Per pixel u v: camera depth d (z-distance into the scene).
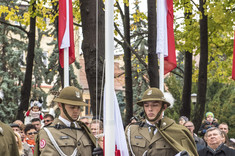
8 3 33.78
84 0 13.55
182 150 7.88
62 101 7.64
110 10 7.22
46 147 7.42
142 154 8.21
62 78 19.48
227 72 26.55
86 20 13.57
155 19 16.98
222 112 34.34
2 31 37.16
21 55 39.59
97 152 7.45
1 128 8.79
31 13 20.30
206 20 21.73
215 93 35.41
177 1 22.19
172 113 31.97
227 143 12.35
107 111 7.14
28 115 16.59
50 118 13.30
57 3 20.16
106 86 7.18
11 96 36.78
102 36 13.48
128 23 21.77
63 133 7.59
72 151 7.50
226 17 21.59
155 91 8.30
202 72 22.03
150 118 8.27
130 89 21.72
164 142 8.16
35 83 39.38
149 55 16.95
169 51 13.88
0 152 8.62
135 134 8.37
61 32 13.15
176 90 32.22
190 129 13.25
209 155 10.78
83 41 13.66
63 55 13.45
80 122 7.89
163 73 13.25
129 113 21.66
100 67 13.30
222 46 24.91
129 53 21.75
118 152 7.48
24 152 11.60
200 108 22.08
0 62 37.41
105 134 7.14
